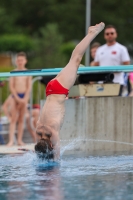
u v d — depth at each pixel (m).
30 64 67.75
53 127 16.52
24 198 11.46
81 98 20.59
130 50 76.44
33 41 71.19
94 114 20.66
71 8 79.19
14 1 82.38
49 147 16.52
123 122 20.92
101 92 20.92
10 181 13.52
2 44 68.69
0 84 27.42
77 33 78.31
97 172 14.76
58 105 16.78
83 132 20.59
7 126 30.73
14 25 80.62
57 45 69.94
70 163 16.61
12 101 24.05
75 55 17.45
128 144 20.95
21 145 23.55
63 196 11.58
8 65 69.50
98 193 11.84
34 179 13.76
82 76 21.27
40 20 82.44
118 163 16.56
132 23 77.25
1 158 17.91
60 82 16.94
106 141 20.73
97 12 76.06
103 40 68.75
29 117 25.62
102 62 23.59
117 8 78.19
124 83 24.50
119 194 11.73
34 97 32.81
